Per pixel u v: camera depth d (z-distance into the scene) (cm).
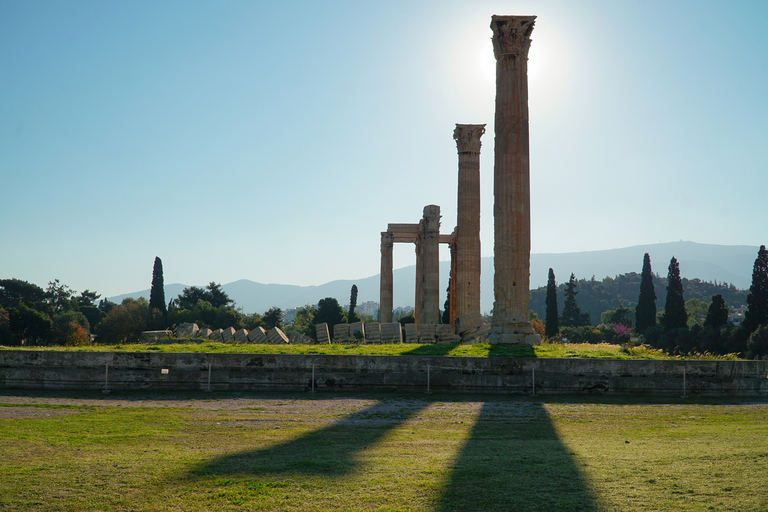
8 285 10900
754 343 6450
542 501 859
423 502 863
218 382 2094
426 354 2380
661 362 2102
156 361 2111
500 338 2792
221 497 895
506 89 2911
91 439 1322
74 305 12662
